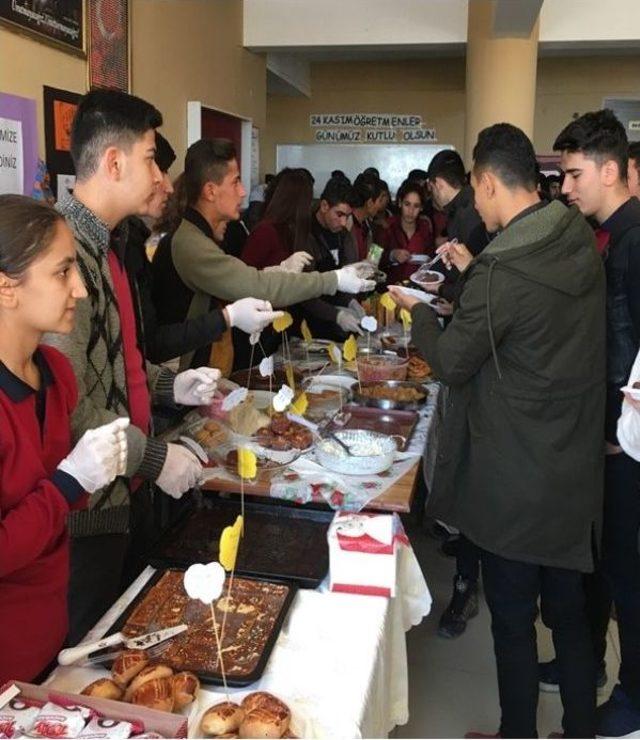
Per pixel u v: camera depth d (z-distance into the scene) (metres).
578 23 5.46
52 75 3.01
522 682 1.73
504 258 1.51
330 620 1.25
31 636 1.14
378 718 1.20
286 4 5.60
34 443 1.09
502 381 1.58
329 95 8.03
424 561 3.02
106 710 0.93
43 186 2.93
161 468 1.50
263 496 1.67
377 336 3.27
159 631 1.17
